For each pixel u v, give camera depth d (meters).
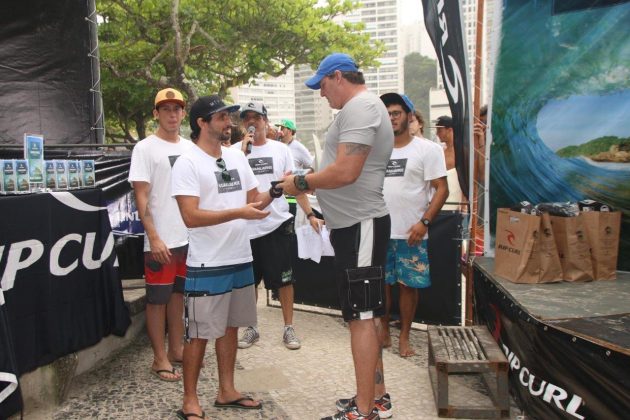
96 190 3.33
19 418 2.78
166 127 3.50
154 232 3.35
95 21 5.57
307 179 2.51
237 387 3.28
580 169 3.82
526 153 4.02
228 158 2.87
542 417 2.56
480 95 3.86
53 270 2.98
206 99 2.72
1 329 2.42
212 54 13.48
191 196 2.63
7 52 5.31
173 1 9.90
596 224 3.26
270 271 3.97
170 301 3.63
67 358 3.10
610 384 2.16
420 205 3.66
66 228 3.07
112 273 3.43
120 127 17.28
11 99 5.36
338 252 2.60
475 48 3.81
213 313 2.71
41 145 3.19
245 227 2.88
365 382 2.54
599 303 2.78
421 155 3.60
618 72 3.61
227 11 11.84
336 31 13.17
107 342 3.79
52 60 5.46
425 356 3.78
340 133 2.47
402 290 3.76
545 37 3.85
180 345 3.69
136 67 12.62
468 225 3.86
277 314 4.98
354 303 2.52
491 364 2.76
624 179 3.64
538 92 3.92
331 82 2.56
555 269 3.21
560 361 2.41
